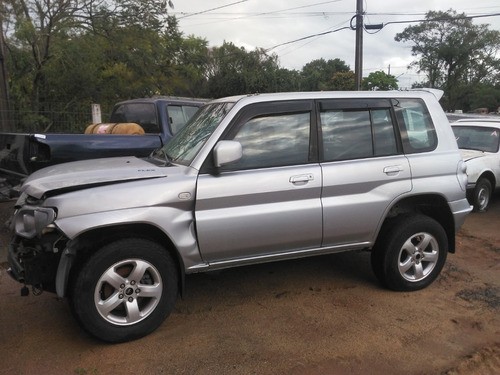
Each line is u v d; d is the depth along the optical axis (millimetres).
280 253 4348
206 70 45656
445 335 4055
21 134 5910
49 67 19422
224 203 4020
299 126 4383
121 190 3740
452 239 5102
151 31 22266
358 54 24719
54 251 3605
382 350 3801
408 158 4727
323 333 4051
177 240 3887
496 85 69250
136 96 23062
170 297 3951
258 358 3668
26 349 3799
